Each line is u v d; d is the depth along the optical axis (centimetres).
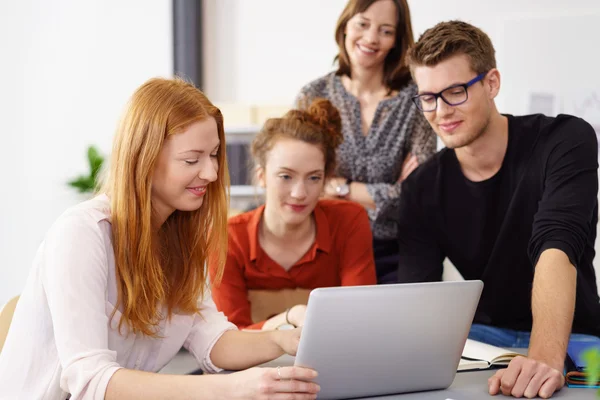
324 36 383
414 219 201
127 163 130
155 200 137
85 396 118
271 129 199
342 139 209
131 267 133
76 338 121
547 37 350
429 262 199
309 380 115
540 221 162
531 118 186
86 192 412
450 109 176
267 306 208
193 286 148
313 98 260
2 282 449
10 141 440
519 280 189
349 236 209
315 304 110
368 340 115
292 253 205
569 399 119
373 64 247
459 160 192
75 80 427
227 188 148
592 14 344
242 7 392
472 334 191
